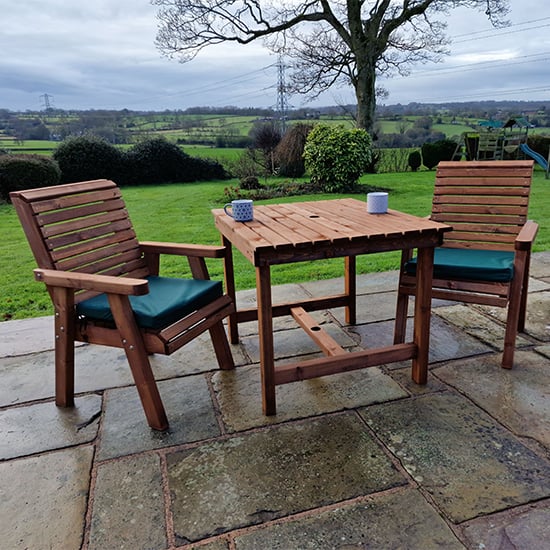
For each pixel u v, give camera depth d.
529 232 2.23
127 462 1.66
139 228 5.74
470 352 2.40
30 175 8.32
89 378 2.27
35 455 1.71
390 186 8.88
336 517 1.39
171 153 11.43
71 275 1.79
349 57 11.82
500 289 2.12
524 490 1.47
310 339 2.64
